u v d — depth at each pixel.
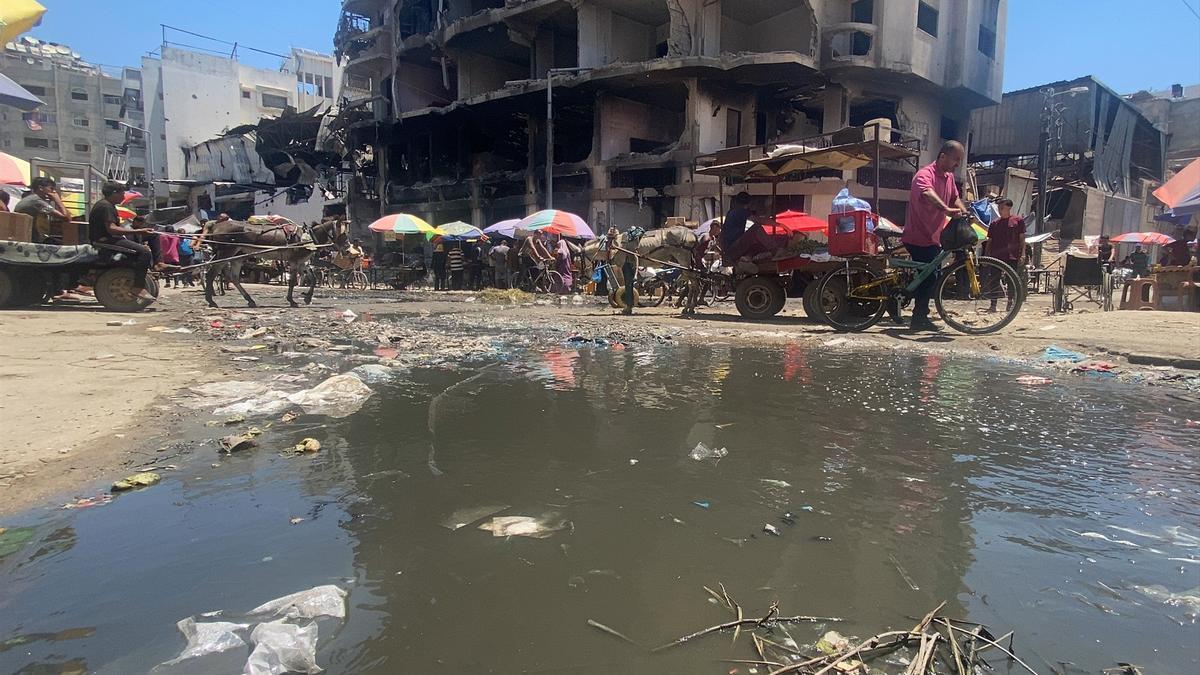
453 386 4.81
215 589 1.88
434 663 1.56
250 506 2.50
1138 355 5.61
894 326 8.52
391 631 1.69
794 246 9.53
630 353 6.54
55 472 2.80
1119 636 1.66
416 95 31.62
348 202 35.25
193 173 46.03
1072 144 26.58
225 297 15.02
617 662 1.57
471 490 2.70
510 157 31.05
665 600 1.86
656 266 15.21
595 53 23.05
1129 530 2.31
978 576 1.99
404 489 2.70
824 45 21.27
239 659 1.56
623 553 2.15
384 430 3.59
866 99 22.55
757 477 2.86
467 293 18.78
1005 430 3.61
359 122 31.06
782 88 22.69
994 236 9.94
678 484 2.78
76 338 6.78
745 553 2.15
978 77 24.02
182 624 1.69
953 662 1.55
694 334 8.04
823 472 2.93
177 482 2.75
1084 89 26.25
